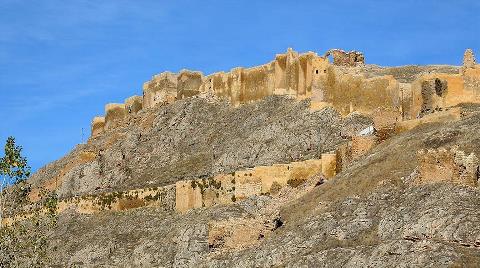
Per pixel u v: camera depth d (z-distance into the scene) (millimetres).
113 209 134750
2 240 74250
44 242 76812
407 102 129125
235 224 100250
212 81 165000
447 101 124312
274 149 131875
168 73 174500
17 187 75625
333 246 87562
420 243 76750
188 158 148875
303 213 99125
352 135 124000
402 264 75562
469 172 86188
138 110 179750
